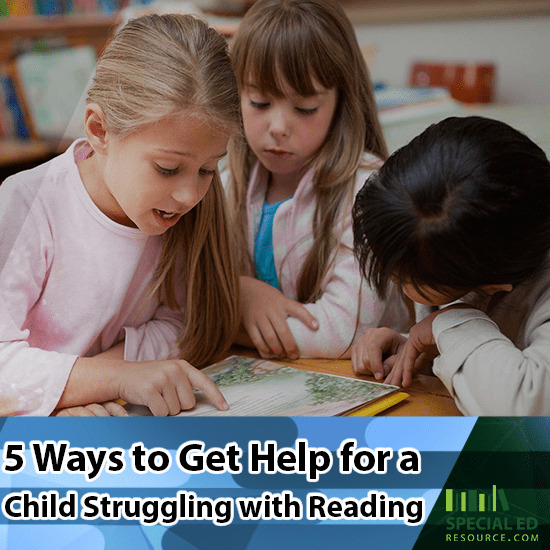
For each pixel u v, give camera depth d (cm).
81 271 73
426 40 296
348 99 88
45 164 73
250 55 82
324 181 89
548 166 57
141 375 63
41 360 64
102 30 176
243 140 87
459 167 54
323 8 84
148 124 55
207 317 82
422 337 69
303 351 83
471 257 54
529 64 278
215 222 79
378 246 59
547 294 65
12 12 190
